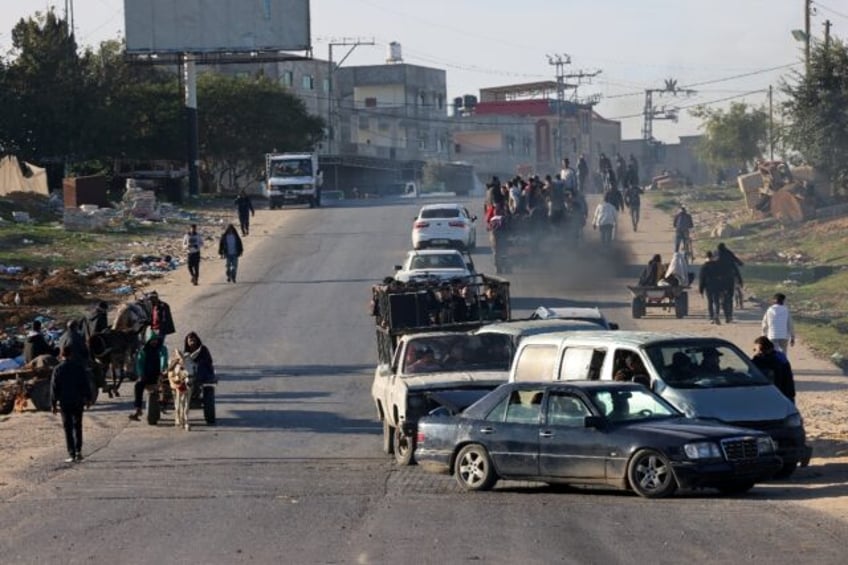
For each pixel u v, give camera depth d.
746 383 33.25
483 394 35.44
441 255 69.12
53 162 147.25
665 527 24.56
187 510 28.64
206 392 45.31
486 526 25.30
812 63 113.75
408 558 22.16
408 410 35.66
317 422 45.44
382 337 47.44
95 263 91.62
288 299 76.62
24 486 33.62
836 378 50.22
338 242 103.62
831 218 104.38
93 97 147.00
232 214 129.12
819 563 20.73
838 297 74.00
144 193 121.19
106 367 51.16
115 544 24.67
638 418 30.19
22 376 49.94
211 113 171.62
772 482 31.77
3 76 142.88
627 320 66.12
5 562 23.22
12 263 89.19
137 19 142.75
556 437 29.98
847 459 35.00
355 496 30.09
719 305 64.50
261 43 142.50
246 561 22.41
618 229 105.69
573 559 21.61
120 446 41.22
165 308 52.81
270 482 33.00
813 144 111.62
